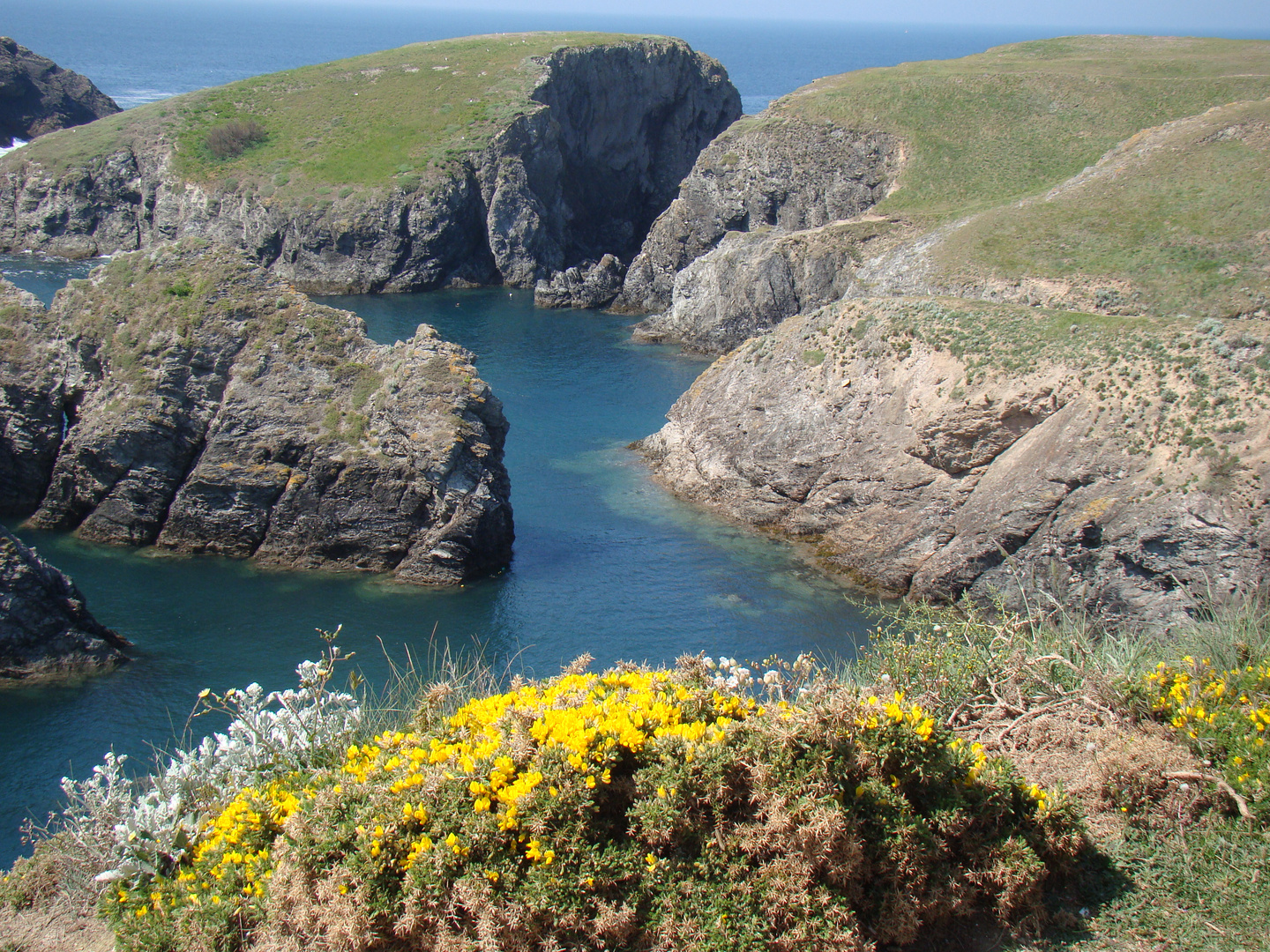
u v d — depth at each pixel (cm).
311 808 943
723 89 13600
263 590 4084
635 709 959
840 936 816
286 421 4344
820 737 904
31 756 2859
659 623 3775
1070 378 3975
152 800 1141
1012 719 1192
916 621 1505
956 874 891
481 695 1268
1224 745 1035
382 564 4281
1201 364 3778
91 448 4394
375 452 4228
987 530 3850
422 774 928
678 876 862
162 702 3184
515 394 6812
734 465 4919
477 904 829
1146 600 3459
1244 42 11919
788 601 3988
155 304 4512
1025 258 6344
